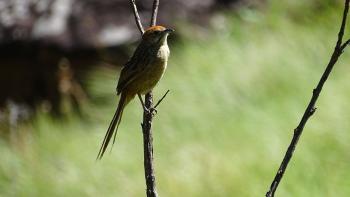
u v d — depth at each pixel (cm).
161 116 1357
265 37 1559
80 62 1566
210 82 1417
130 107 1426
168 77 1440
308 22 1606
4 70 1563
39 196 1275
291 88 1391
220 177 1191
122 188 1252
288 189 1147
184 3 1628
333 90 1352
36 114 1524
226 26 1609
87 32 1573
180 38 1581
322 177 1166
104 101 1494
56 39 1561
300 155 1208
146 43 757
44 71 1550
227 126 1316
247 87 1403
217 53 1498
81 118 1473
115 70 1541
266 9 1656
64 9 1599
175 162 1244
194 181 1192
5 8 1588
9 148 1390
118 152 1339
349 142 1227
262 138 1271
